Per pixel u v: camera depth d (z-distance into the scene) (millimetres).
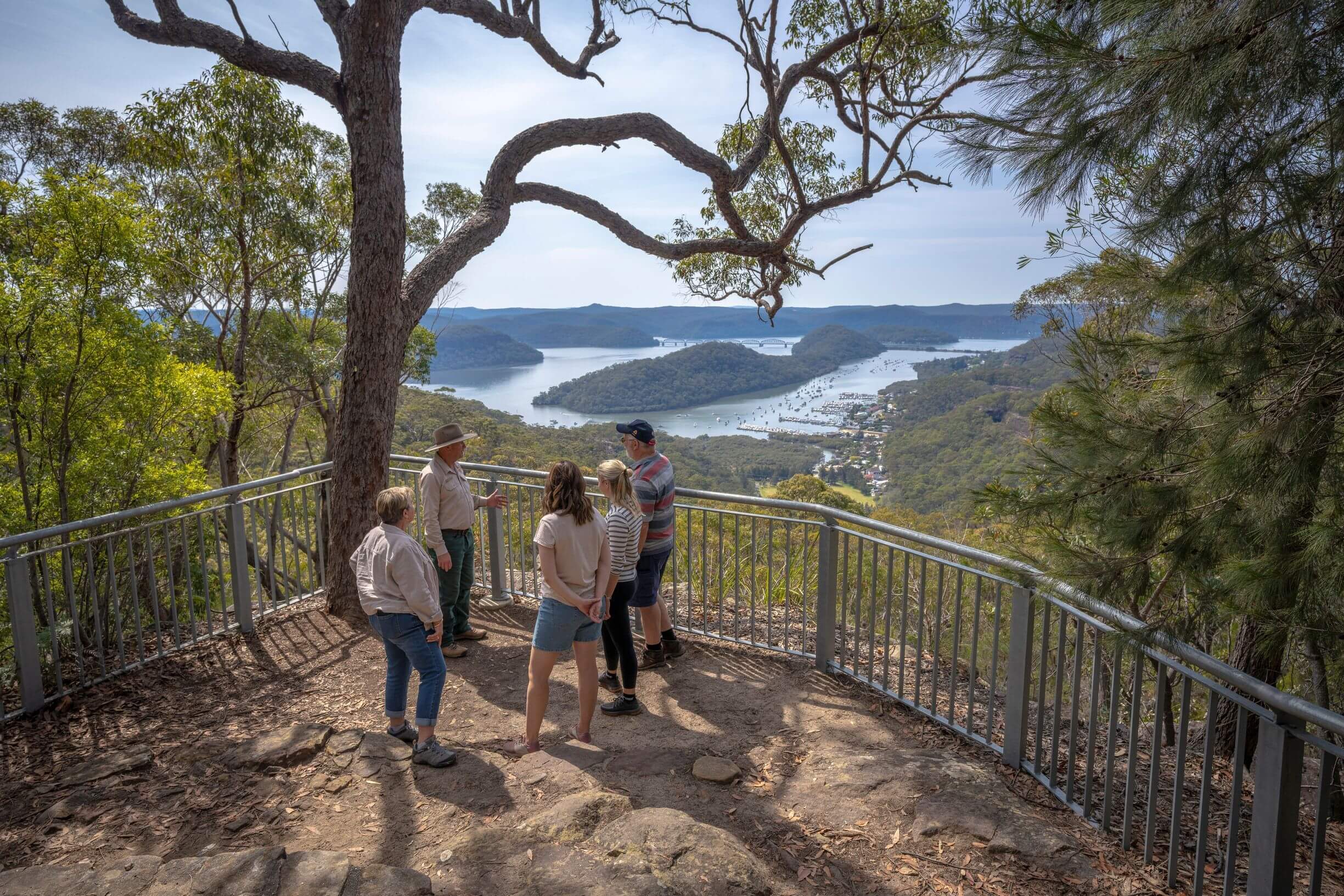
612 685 4180
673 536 4297
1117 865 2627
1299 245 2369
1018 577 3131
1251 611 2348
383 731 3666
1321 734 3682
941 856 2617
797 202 8648
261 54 5598
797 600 7738
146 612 7094
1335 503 2334
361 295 5309
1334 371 2324
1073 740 3000
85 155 15586
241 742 3422
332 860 2434
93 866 2510
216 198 14109
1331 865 3266
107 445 8852
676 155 7770
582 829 2662
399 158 5402
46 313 7461
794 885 2455
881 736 3598
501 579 5805
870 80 8086
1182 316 2840
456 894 2330
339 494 5301
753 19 7406
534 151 6953
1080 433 2855
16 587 3672
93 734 3584
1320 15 1982
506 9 7141
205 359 16094
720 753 3445
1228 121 2205
